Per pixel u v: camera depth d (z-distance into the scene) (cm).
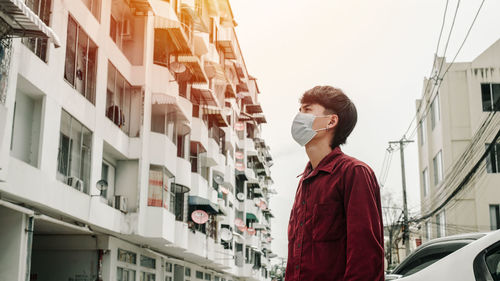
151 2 2102
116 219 1862
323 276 232
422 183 3372
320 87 263
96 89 1733
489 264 279
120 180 1991
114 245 1948
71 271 1906
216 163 3288
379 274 220
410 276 299
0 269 1291
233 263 3762
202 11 2772
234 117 4194
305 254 239
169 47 2230
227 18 3572
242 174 4175
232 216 3944
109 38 1845
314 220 239
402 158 3203
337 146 256
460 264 284
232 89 3784
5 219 1316
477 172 2630
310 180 249
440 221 2927
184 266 2994
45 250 1927
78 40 1619
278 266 7462
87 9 1666
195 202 2767
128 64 2019
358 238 221
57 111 1456
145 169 2030
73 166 1584
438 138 2955
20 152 1338
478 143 2673
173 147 2220
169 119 2253
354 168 236
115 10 1966
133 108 2034
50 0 1438
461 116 2819
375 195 236
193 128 2838
